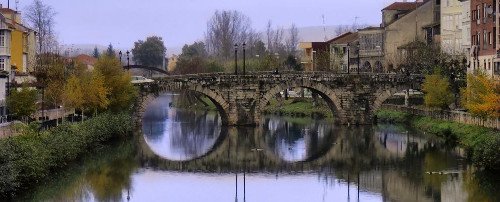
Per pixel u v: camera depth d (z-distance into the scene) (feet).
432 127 448.24
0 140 272.51
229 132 492.54
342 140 444.55
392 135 458.91
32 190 277.44
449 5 578.25
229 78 510.99
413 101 573.74
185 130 513.45
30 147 282.15
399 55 631.15
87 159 356.79
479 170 319.47
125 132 448.65
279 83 515.91
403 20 645.51
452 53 543.80
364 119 522.06
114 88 444.96
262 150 410.72
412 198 277.23
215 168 352.90
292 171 343.67
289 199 282.97
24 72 464.65
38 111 408.67
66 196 273.13
